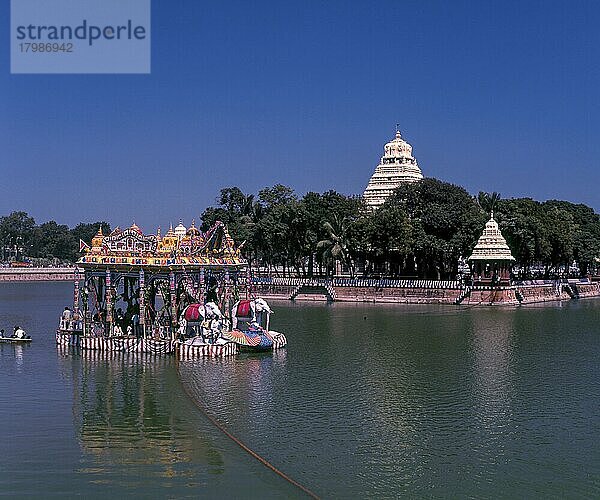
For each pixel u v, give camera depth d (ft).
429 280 440.04
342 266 524.52
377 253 432.66
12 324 305.73
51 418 139.54
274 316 345.51
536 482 105.91
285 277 508.12
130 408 146.82
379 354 215.92
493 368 192.13
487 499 99.76
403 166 592.60
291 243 486.79
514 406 149.28
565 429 132.26
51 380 173.47
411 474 109.09
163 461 115.03
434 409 146.30
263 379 175.32
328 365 195.31
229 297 240.32
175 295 217.36
